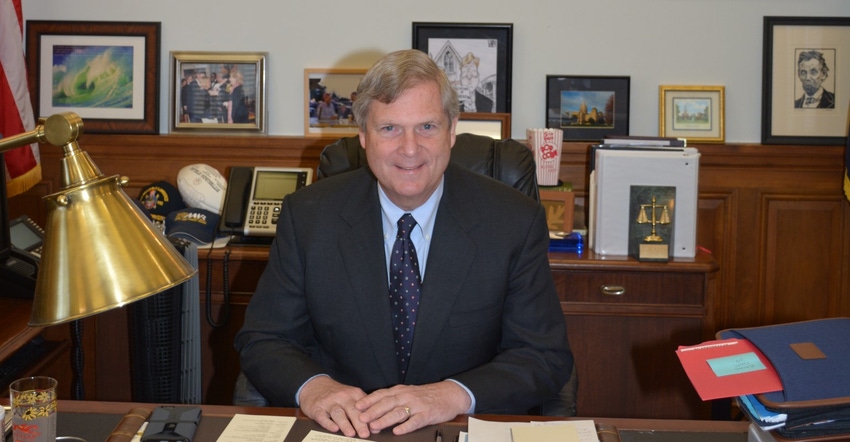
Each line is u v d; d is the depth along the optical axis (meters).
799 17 3.21
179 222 2.90
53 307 0.99
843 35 3.22
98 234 1.01
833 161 3.26
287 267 1.87
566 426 1.48
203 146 3.27
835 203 3.29
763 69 3.23
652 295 2.78
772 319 3.36
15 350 2.07
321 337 1.87
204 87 3.29
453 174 1.92
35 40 3.28
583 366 2.83
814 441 1.34
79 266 1.00
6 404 1.58
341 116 3.29
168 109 3.32
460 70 3.25
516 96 3.30
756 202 3.29
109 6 3.28
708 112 3.26
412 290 1.82
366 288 1.80
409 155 1.67
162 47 3.31
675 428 1.53
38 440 1.34
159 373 2.50
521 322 1.84
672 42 3.26
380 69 1.67
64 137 1.02
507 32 3.23
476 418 1.53
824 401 1.30
